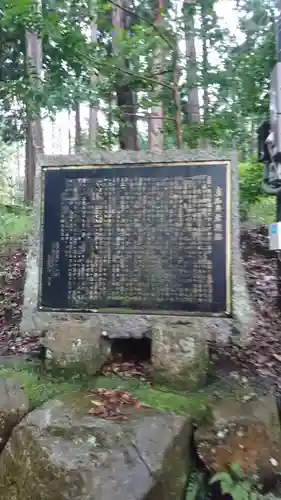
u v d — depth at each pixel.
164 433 2.97
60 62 6.48
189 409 3.46
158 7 5.84
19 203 11.34
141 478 2.60
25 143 12.07
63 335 4.11
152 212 4.26
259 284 6.65
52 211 4.50
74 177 4.48
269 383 4.04
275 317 5.59
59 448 2.72
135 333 4.15
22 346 5.07
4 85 6.18
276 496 3.04
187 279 4.12
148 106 6.94
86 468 2.56
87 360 4.01
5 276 7.20
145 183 4.29
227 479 2.91
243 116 7.59
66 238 4.44
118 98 7.99
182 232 4.17
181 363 3.83
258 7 6.75
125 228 4.31
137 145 8.31
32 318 4.40
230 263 4.04
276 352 4.79
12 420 3.27
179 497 2.92
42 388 3.82
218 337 3.97
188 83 7.15
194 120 8.27
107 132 8.36
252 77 7.19
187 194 4.18
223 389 3.85
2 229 8.86
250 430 3.14
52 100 6.24
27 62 6.55
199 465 3.22
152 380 3.93
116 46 6.33
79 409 3.23
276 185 4.18
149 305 4.19
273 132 3.88
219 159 4.14
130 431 2.90
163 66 6.38
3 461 2.95
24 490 2.67
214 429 3.17
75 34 5.91
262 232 8.79
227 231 4.07
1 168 11.52
